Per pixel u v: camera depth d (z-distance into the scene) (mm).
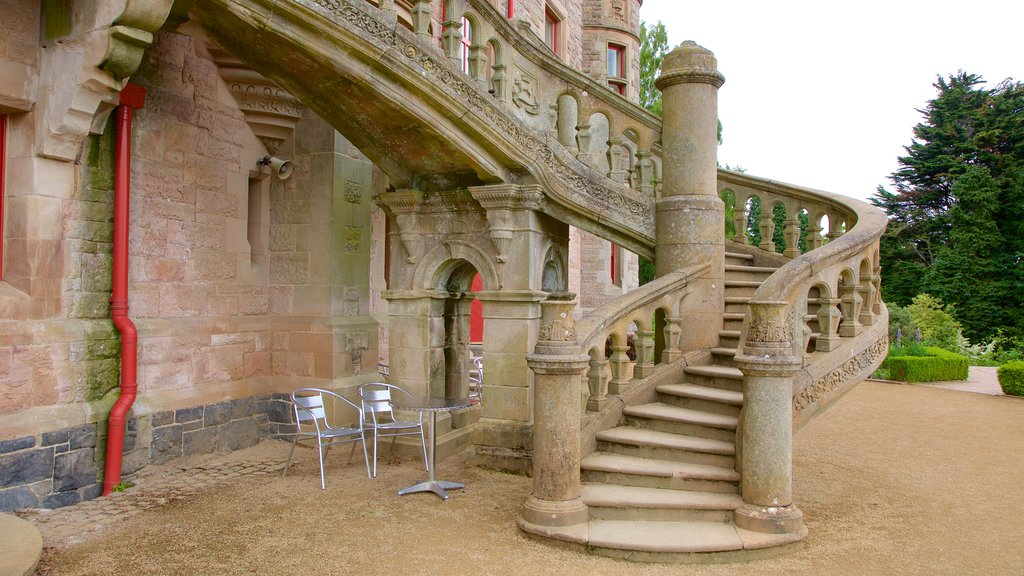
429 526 4934
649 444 5449
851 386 5875
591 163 6910
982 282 28312
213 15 4805
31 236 5172
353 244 8148
